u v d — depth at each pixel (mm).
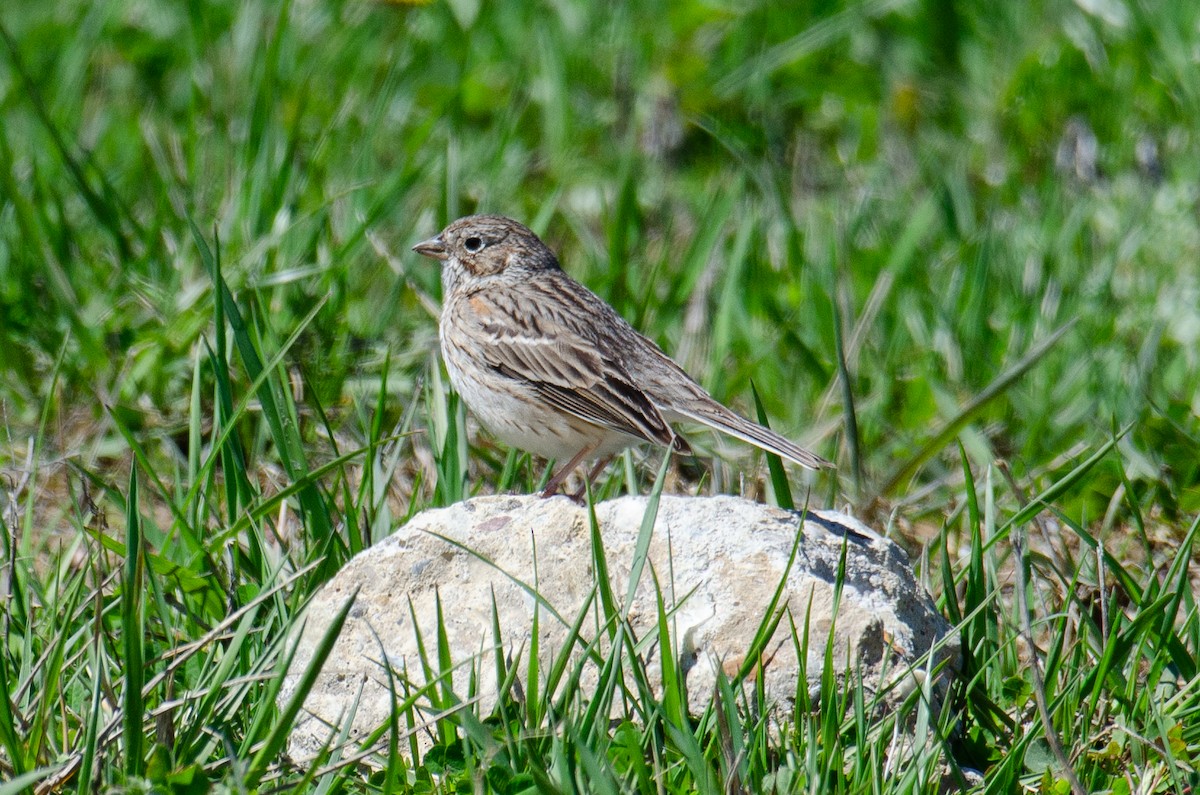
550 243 15172
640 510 8070
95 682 6863
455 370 10727
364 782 7082
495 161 15195
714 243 13609
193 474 9602
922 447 11398
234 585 8383
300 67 17172
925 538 10609
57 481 10977
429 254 11453
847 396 9867
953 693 7730
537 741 6902
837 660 7578
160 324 12234
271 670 7504
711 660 7469
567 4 18812
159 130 16344
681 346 12758
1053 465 11320
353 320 12625
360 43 17969
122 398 11625
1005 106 17391
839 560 7891
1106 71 17516
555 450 10547
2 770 6781
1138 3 18047
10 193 13008
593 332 10406
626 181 14219
